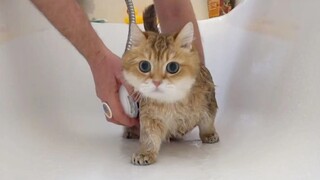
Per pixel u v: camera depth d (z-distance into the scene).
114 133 1.08
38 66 1.17
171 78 0.88
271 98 0.98
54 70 1.24
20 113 1.00
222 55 1.32
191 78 0.90
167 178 0.73
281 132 0.84
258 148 0.83
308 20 0.92
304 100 0.84
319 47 0.85
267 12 1.12
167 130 0.94
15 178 0.72
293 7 0.99
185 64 0.89
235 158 0.81
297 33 0.95
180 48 0.89
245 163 0.77
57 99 1.20
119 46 1.41
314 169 0.67
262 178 0.68
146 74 0.88
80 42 0.96
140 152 0.86
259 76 1.09
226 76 1.28
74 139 1.00
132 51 0.91
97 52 0.96
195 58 0.92
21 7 1.14
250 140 0.90
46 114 1.10
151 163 0.82
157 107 0.91
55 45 1.27
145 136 0.90
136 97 0.94
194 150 0.91
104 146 0.96
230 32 1.33
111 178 0.73
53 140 0.95
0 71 0.99
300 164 0.69
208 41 1.36
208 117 0.96
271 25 1.09
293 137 0.79
